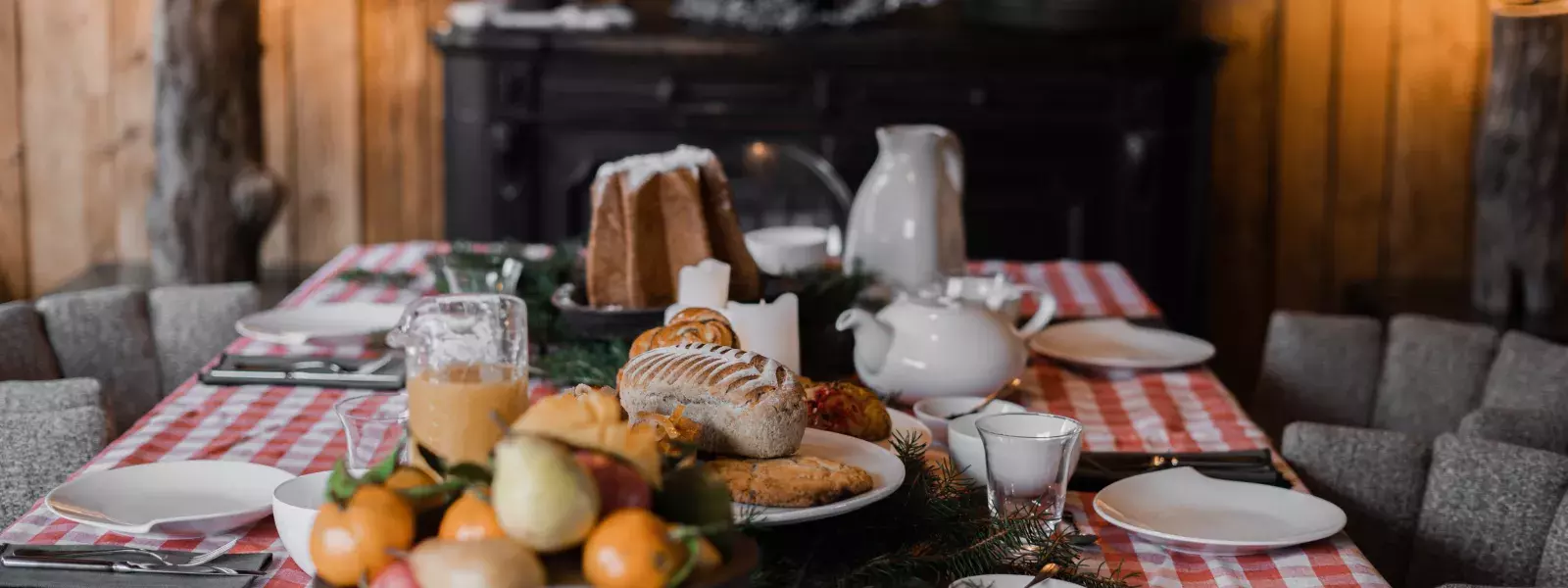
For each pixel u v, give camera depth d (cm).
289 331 202
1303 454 168
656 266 182
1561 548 145
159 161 337
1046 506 124
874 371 173
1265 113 390
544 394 175
